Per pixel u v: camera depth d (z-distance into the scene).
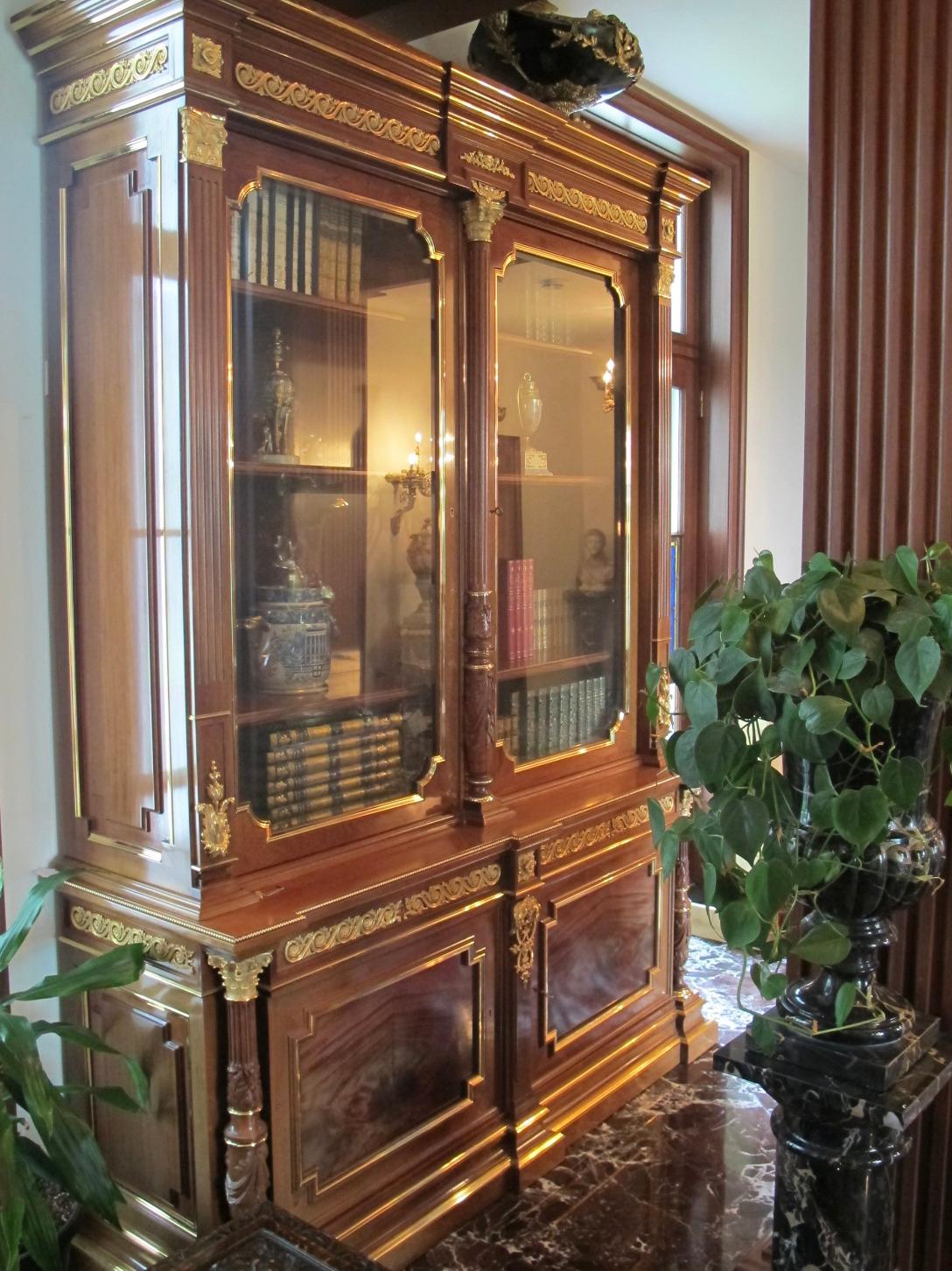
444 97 2.11
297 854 1.99
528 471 2.52
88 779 1.98
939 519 1.56
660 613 2.90
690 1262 2.12
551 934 2.49
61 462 1.95
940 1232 1.63
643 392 2.87
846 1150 1.41
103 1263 1.93
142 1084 1.75
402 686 2.23
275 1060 1.85
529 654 2.56
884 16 1.55
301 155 1.94
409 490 2.23
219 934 1.69
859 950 1.41
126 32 1.73
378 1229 2.08
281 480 1.95
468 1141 2.30
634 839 2.74
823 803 1.27
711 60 3.08
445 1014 2.23
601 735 2.81
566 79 2.41
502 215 2.35
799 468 4.35
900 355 1.58
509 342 2.43
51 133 1.91
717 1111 2.70
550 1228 2.24
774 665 1.30
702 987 3.41
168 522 1.77
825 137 1.61
